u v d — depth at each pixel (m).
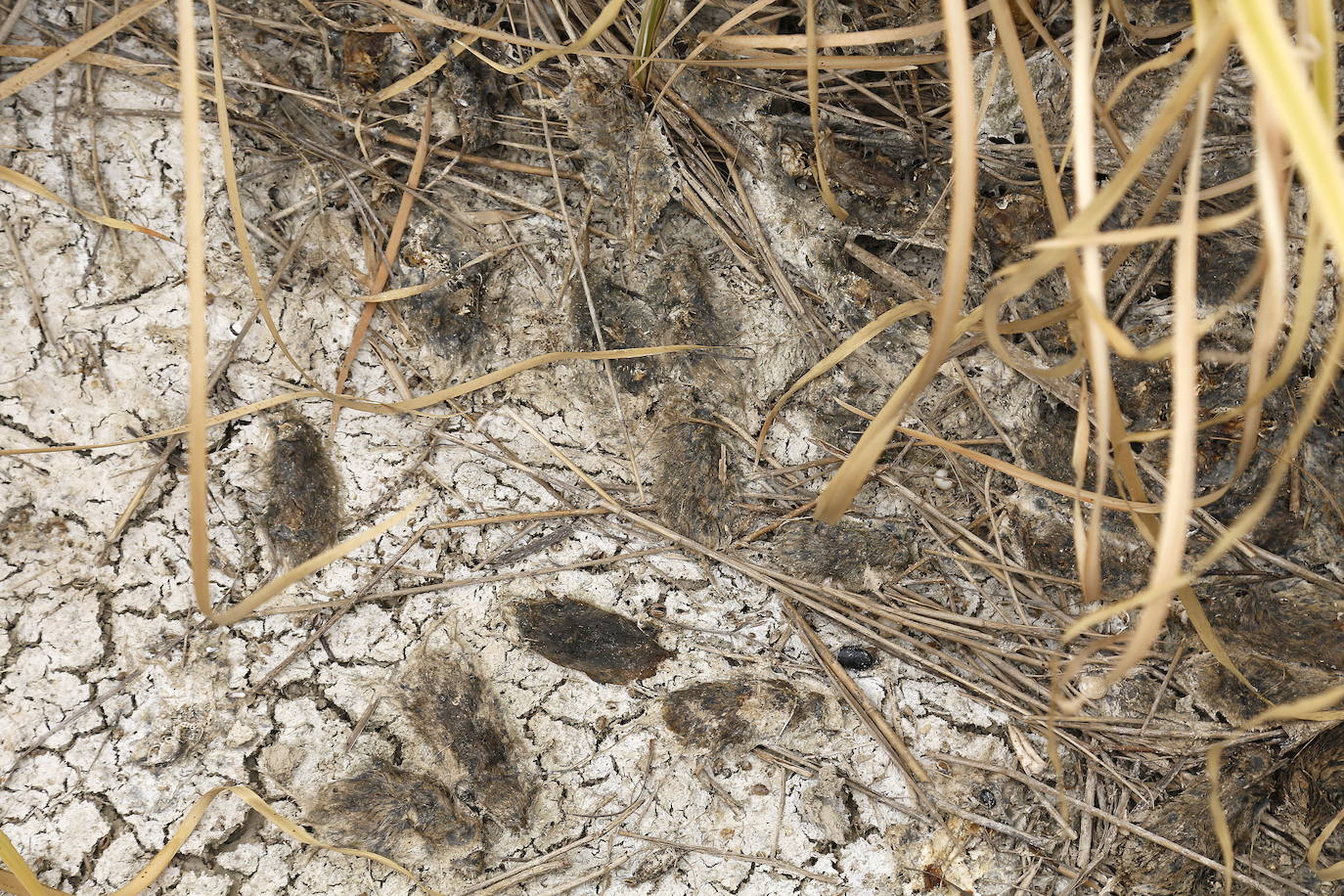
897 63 0.85
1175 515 0.75
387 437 0.88
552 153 0.88
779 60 0.86
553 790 0.88
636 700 0.89
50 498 0.86
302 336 0.88
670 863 0.88
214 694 0.86
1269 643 0.88
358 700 0.87
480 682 0.88
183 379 0.87
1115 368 0.89
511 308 0.89
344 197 0.88
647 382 0.89
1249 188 0.88
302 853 0.86
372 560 0.88
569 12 0.88
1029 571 0.90
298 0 0.87
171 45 0.87
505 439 0.89
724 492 0.89
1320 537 0.88
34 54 0.85
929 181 0.90
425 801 0.86
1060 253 0.77
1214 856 0.89
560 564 0.89
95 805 0.85
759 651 0.89
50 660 0.85
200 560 0.78
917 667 0.90
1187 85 0.75
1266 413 0.88
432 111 0.87
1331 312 0.88
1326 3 0.72
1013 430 0.90
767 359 0.89
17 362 0.85
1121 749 0.90
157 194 0.87
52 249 0.86
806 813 0.89
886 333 0.90
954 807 0.89
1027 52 0.89
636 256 0.89
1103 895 0.89
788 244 0.89
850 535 0.90
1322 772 0.88
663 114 0.88
